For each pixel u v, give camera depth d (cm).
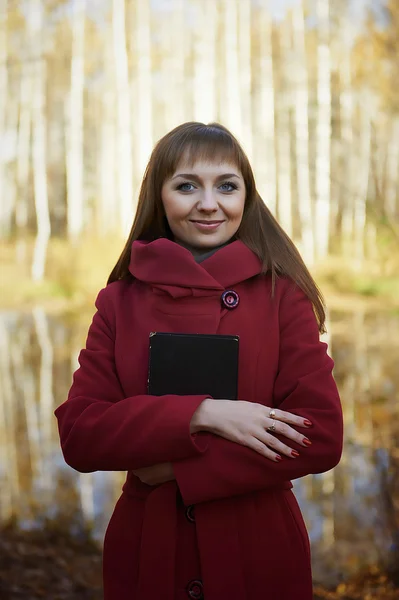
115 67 2241
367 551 340
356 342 973
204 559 162
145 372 175
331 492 412
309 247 1983
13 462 492
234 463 160
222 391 167
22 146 2280
